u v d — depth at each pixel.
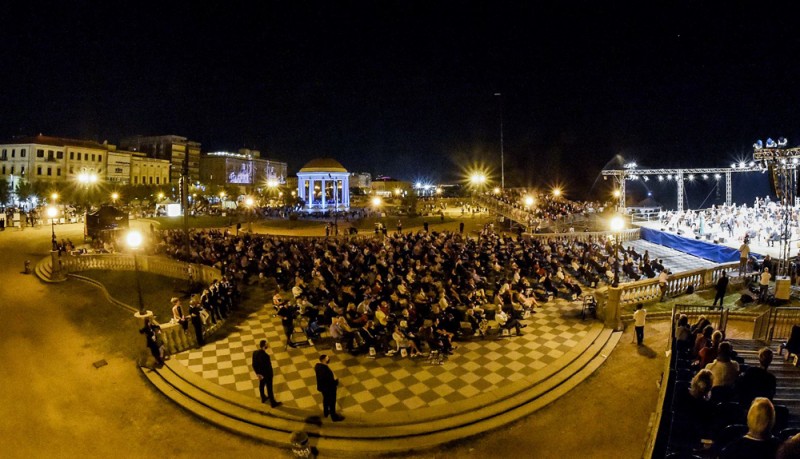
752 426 4.95
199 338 14.92
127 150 94.88
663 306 18.00
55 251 25.56
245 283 23.08
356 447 9.55
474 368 12.84
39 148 71.19
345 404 11.00
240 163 116.62
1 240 37.56
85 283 24.67
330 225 42.75
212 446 9.88
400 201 82.94
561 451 9.33
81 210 61.56
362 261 23.30
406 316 15.20
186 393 11.91
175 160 101.81
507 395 11.29
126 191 71.19
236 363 13.57
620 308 16.70
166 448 9.81
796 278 19.78
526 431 10.09
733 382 8.30
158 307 19.50
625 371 12.84
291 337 15.33
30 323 18.14
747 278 20.69
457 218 55.22
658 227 37.34
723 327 14.18
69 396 12.12
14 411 11.34
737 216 34.31
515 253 24.59
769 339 13.16
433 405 10.85
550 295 19.62
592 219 40.03
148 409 11.45
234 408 11.05
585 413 10.73
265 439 9.95
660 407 6.16
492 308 17.80
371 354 13.84
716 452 6.27
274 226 48.41
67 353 15.07
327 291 18.58
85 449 9.77
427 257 23.78
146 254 29.05
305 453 8.60
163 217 56.91
